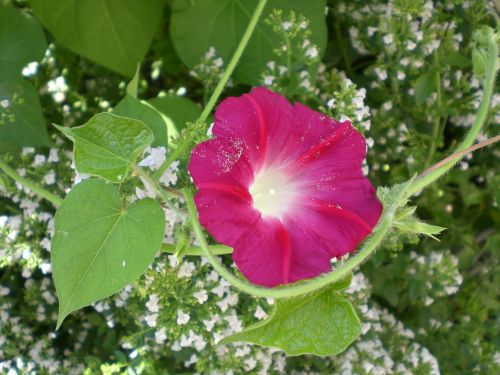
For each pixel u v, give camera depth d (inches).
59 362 13.0
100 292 7.3
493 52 8.3
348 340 7.5
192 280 10.7
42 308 13.4
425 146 13.6
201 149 6.9
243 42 9.4
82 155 7.1
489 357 14.4
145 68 15.4
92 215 7.5
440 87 13.2
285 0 12.1
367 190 7.8
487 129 13.7
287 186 7.8
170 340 11.6
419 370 13.5
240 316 11.1
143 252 7.3
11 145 11.8
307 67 11.8
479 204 15.8
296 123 7.7
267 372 12.5
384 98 13.5
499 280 15.3
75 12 12.3
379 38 12.8
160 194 7.6
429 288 13.8
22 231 11.6
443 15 13.3
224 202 6.9
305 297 7.5
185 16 12.3
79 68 14.7
